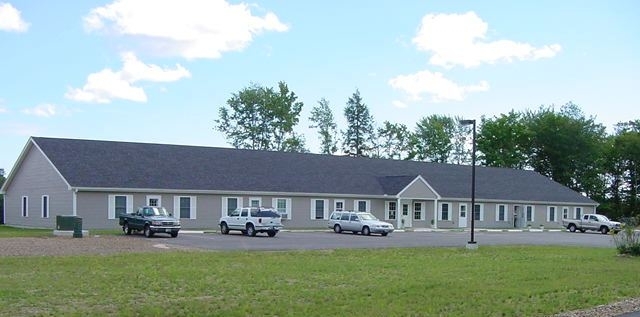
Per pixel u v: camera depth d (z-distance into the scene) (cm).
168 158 4822
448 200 6044
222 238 3575
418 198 5669
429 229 5653
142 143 4909
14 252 2428
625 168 9738
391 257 2516
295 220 5116
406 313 1272
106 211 4256
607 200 9731
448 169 6694
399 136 10669
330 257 2453
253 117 9212
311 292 1516
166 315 1209
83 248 2673
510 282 1769
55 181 4344
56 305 1296
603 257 2698
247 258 2325
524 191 6844
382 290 1555
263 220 3875
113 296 1412
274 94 9212
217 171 4906
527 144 9538
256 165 5238
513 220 6650
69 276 1717
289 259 2323
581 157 9381
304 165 5550
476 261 2408
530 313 1324
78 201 4150
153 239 3347
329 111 10512
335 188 5344
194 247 2888
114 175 4341
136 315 1206
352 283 1692
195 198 4622
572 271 2089
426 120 10862
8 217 5050
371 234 4462
